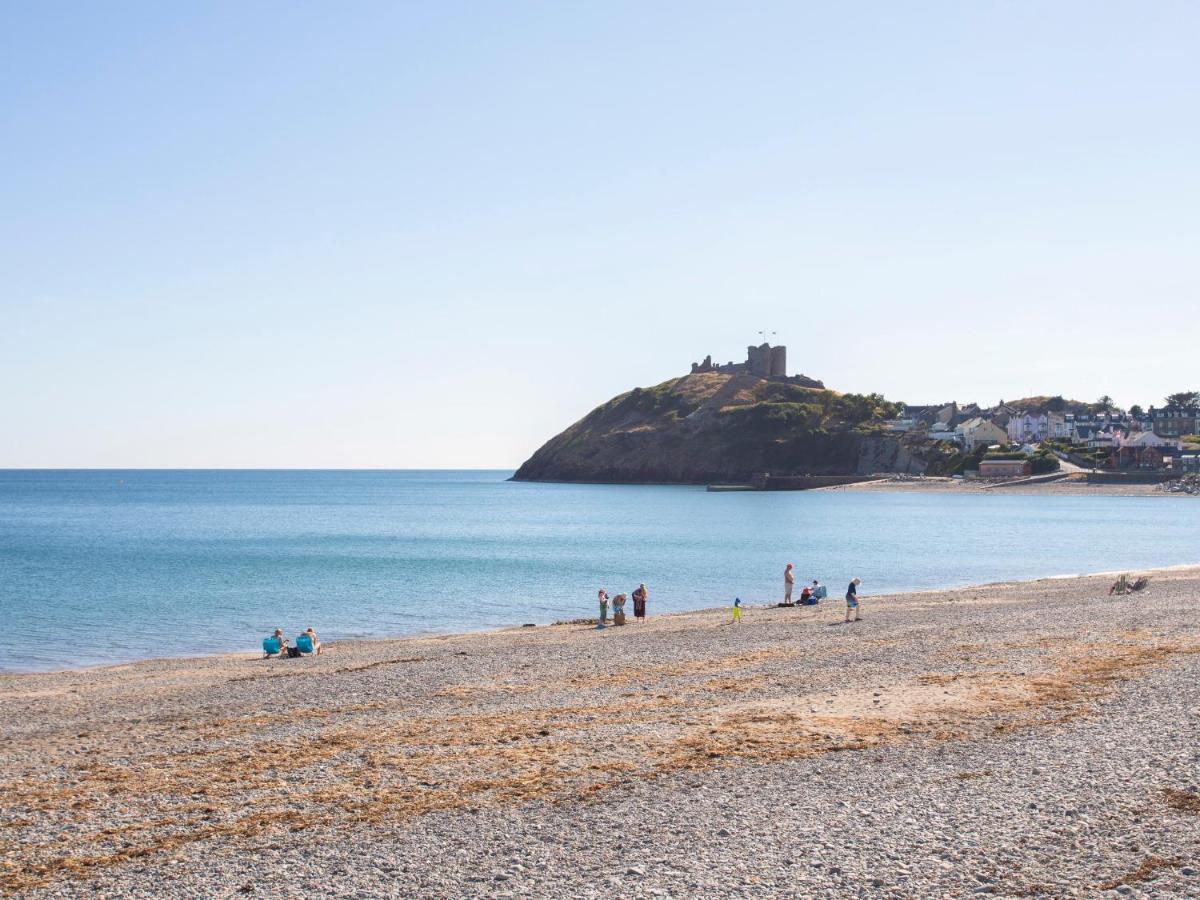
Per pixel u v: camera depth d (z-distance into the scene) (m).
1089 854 12.38
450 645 41.03
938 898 11.34
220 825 15.34
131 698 29.55
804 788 15.92
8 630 52.00
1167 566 78.62
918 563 83.81
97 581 74.44
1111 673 24.72
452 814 15.41
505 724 22.14
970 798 14.89
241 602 62.53
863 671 27.47
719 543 108.12
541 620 54.59
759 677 27.47
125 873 13.37
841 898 11.48
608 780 16.98
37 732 24.53
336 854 13.78
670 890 11.95
